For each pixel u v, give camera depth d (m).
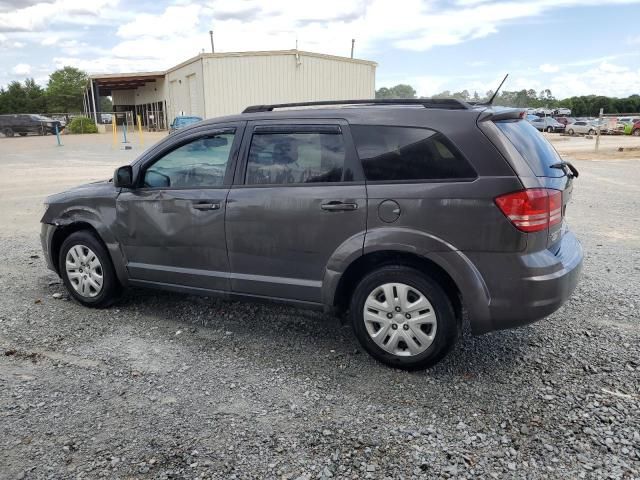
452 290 3.59
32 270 6.16
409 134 3.57
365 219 3.62
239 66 31.50
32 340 4.23
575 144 34.00
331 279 3.78
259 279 4.09
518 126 3.69
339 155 3.76
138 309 4.92
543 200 3.32
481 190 3.33
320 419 3.14
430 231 3.45
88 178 15.69
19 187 13.70
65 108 94.12
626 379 3.57
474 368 3.76
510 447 2.87
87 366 3.80
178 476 2.65
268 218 3.96
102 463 2.74
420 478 2.64
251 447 2.88
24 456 2.79
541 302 3.35
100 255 4.80
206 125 4.33
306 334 4.37
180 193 4.34
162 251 4.49
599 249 6.98
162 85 45.16
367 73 35.69
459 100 3.62
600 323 4.50
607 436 2.95
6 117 42.69
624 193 12.27
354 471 2.69
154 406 3.28
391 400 3.35
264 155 4.05
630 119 45.91
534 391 3.44
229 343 4.20
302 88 32.88
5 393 3.41
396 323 3.66
